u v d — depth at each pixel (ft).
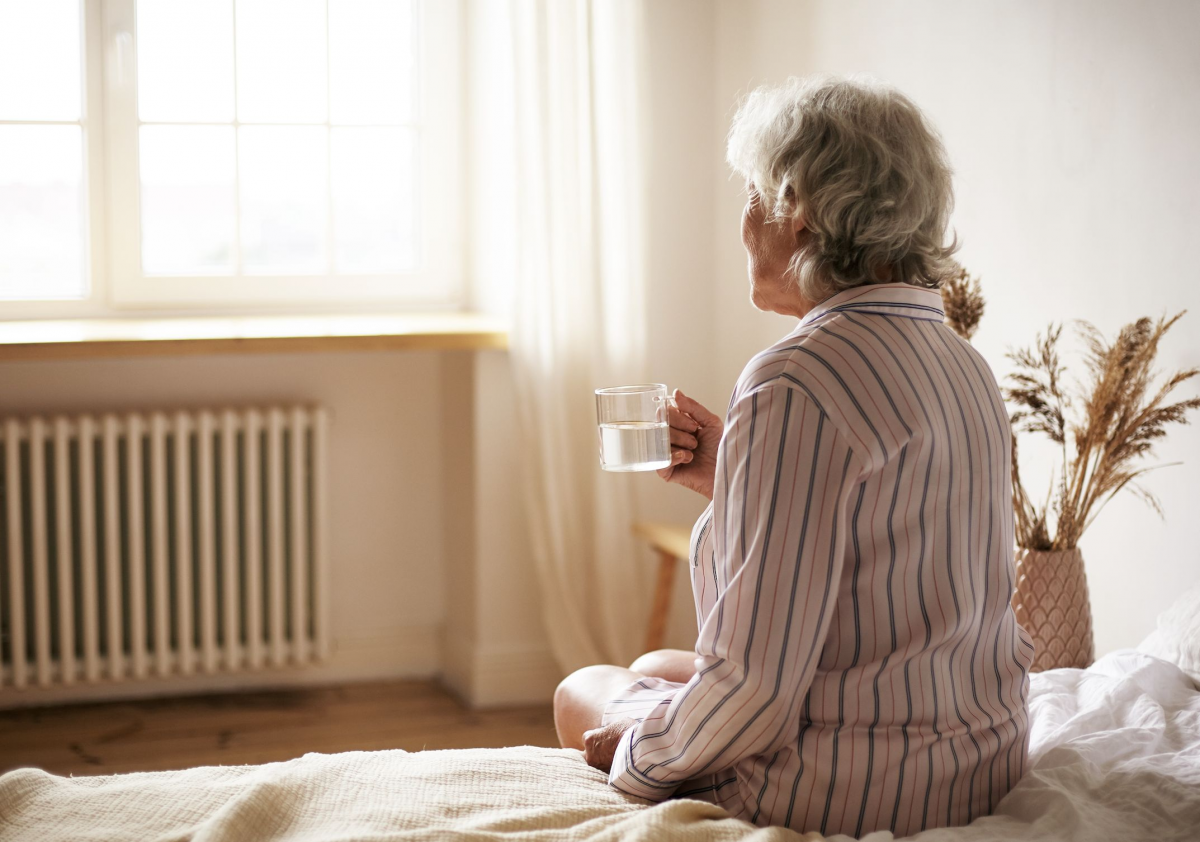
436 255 11.93
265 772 4.72
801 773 4.13
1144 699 5.27
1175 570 6.73
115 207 10.93
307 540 11.20
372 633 11.73
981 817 4.27
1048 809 4.21
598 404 5.08
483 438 10.77
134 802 4.40
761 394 3.99
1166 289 6.63
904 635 4.10
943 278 4.49
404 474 11.68
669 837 3.90
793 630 3.85
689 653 5.78
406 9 11.62
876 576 4.05
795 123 4.30
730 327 11.02
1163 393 6.25
